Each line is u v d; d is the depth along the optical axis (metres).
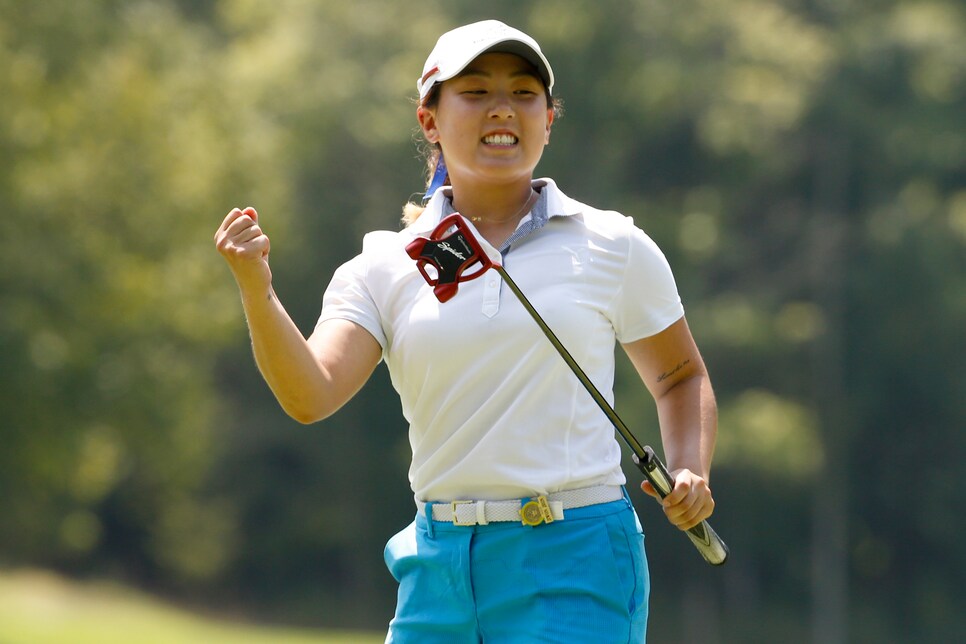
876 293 126.62
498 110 11.91
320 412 11.59
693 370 12.56
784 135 131.38
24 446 70.12
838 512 125.88
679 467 12.28
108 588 113.06
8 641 66.62
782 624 124.19
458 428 11.64
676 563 123.38
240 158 83.69
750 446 118.62
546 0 124.50
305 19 129.50
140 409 73.81
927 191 129.88
